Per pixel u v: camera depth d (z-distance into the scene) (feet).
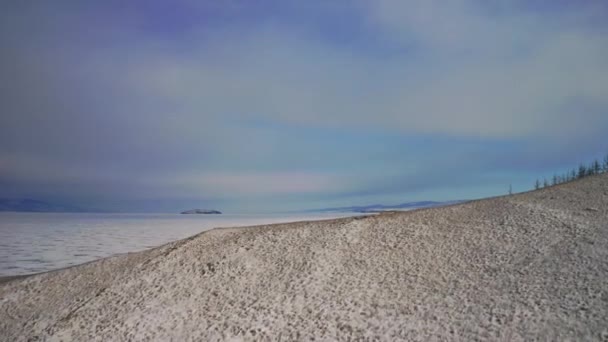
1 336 37.01
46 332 36.19
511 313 27.66
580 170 179.83
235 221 346.54
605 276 30.09
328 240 45.37
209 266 43.11
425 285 33.71
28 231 220.23
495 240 39.75
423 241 42.24
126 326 34.83
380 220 49.62
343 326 29.94
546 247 36.60
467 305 29.68
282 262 41.88
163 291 39.75
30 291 47.01
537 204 47.52
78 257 100.89
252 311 34.09
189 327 33.30
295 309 33.40
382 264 38.70
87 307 39.37
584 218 41.47
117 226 277.23
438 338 26.53
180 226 272.51
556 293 29.17
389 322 29.37
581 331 24.53
